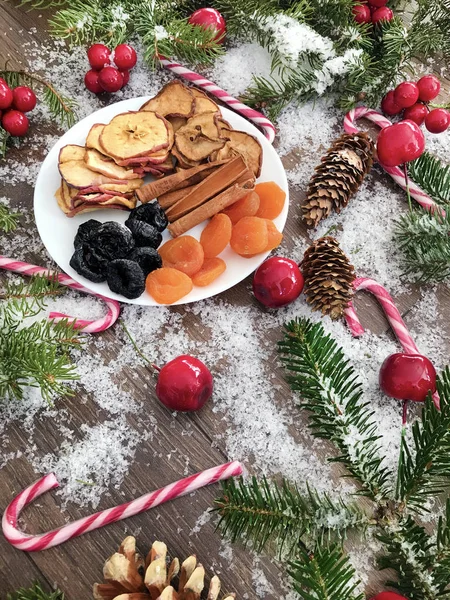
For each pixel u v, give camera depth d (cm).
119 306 46
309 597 34
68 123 49
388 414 45
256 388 45
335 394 40
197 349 46
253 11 50
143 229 44
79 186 45
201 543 42
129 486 43
